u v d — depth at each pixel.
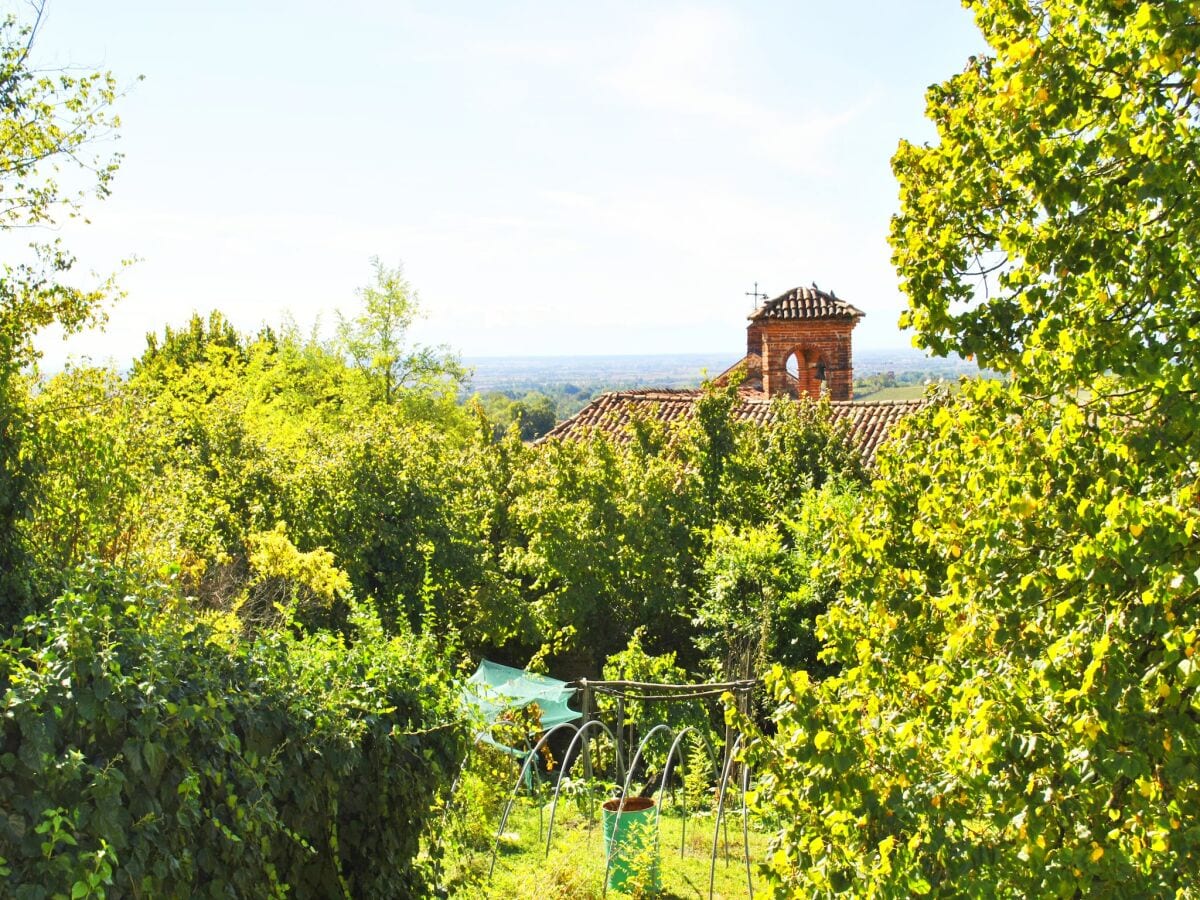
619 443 26.30
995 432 6.30
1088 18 5.61
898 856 4.90
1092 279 5.68
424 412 42.94
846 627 7.27
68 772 4.67
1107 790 4.88
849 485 17.81
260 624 12.71
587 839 12.07
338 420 39.25
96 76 14.38
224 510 15.66
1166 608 4.70
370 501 17.52
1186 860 4.55
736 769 14.84
